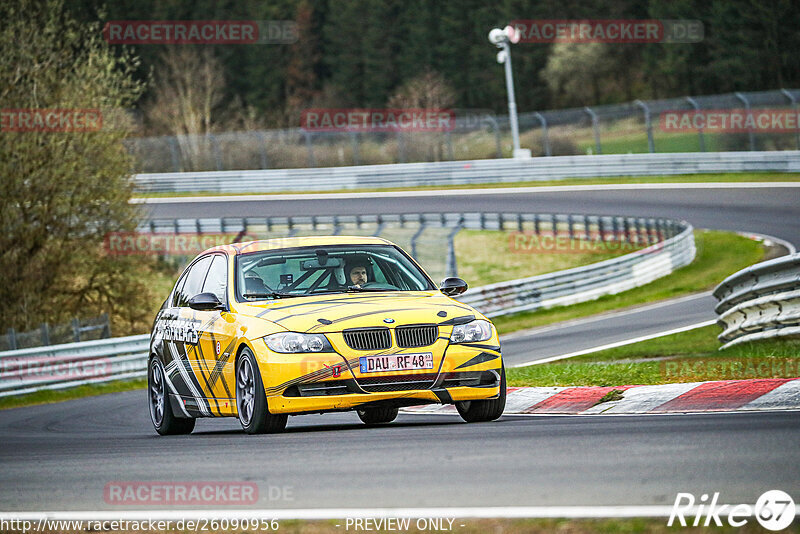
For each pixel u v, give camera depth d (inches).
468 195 5492.1
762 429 771.4
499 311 3085.6
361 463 730.8
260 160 6929.1
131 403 1979.6
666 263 3565.5
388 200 5551.2
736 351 1465.3
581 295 3250.5
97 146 3341.5
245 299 1072.8
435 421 1114.7
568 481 611.8
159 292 3946.9
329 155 6919.3
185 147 6889.8
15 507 665.0
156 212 5654.5
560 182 5605.3
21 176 3221.0
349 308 999.6
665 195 4992.6
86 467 839.1
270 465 754.2
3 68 3213.6
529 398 1199.6
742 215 4392.2
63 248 3380.9
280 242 1155.9
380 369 959.6
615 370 1314.0
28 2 3267.7
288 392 965.2
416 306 1011.3
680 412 983.0
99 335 2901.1
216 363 1071.0
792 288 1413.6
